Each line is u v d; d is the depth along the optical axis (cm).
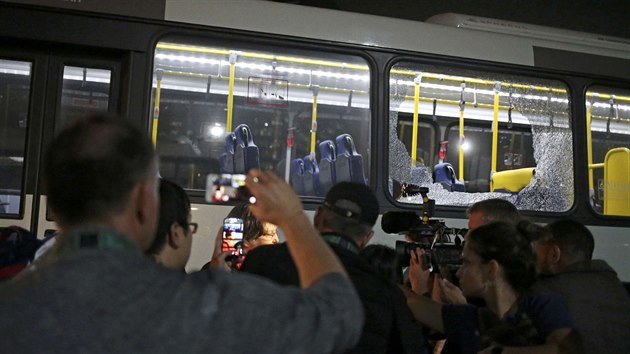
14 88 434
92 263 111
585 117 554
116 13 440
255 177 138
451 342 264
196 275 124
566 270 291
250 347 115
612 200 556
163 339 110
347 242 222
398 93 502
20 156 429
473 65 520
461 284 258
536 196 539
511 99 539
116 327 108
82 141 122
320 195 475
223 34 459
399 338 222
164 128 451
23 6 425
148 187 128
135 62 440
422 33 511
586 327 268
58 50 439
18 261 227
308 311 121
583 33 569
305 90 479
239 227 316
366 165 485
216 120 461
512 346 241
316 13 484
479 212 334
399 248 310
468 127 536
